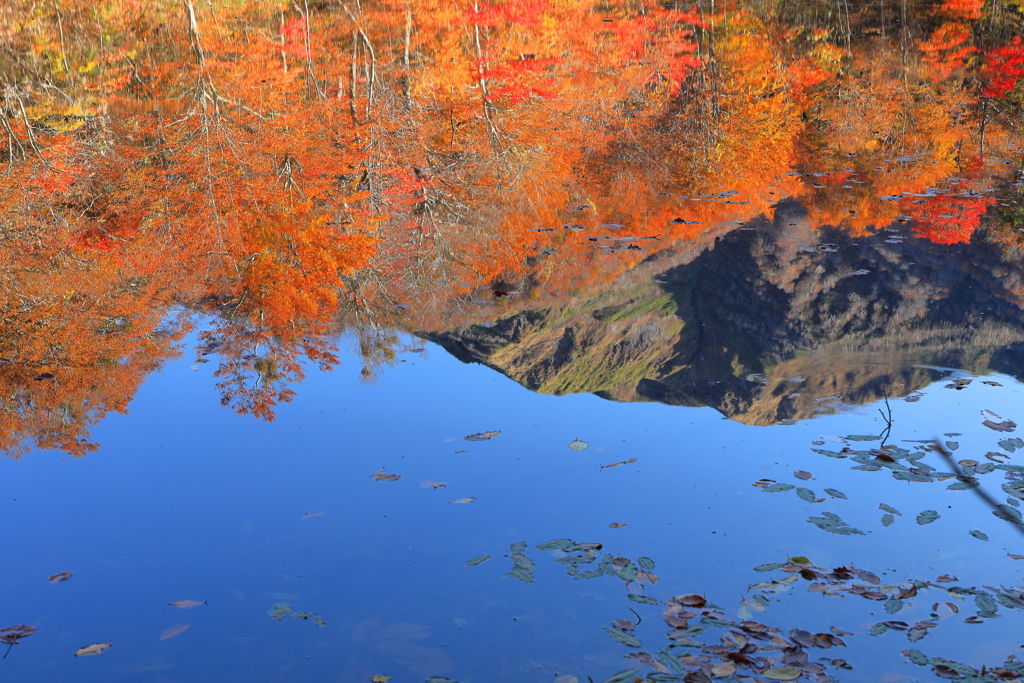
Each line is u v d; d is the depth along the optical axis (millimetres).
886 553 4156
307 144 16094
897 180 17469
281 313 9195
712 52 25688
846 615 3619
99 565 4133
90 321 8844
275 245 11719
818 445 5609
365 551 4219
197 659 3369
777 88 24438
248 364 7574
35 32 15688
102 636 3549
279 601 3777
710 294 11125
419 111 18500
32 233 12086
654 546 4242
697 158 19359
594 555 4141
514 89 19797
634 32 23422
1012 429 5832
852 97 24375
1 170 14117
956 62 26062
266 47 18266
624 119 21469
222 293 9898
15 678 3266
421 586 3881
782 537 4324
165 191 13891
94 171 14562
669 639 3451
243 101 17266
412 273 11219
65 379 7141
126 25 17188
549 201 15672
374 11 19750
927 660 3291
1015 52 25500
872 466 5207
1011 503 4668
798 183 17578
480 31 20578
